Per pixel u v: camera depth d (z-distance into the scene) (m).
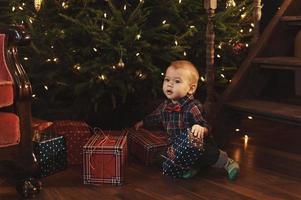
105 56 2.57
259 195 1.91
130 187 2.01
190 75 2.18
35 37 2.63
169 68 2.21
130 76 2.60
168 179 2.12
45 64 2.73
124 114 3.03
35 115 2.89
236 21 3.00
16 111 1.83
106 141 2.13
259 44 2.57
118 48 2.46
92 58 2.68
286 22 2.58
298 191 1.96
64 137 2.21
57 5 2.69
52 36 2.61
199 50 2.89
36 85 2.80
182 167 2.09
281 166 2.29
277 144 2.67
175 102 2.21
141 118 3.02
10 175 2.13
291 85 3.55
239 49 2.95
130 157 2.46
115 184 2.03
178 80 2.16
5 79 1.76
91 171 2.04
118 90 2.70
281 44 2.61
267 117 2.28
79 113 2.84
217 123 2.46
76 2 2.69
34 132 2.14
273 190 1.97
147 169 2.26
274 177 2.13
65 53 2.64
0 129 1.73
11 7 2.97
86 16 2.60
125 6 2.61
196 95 2.97
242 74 2.54
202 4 2.88
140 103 3.01
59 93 2.87
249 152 2.51
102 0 2.75
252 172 2.20
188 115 2.16
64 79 2.68
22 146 1.83
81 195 1.92
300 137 2.82
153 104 2.94
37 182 1.92
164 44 2.72
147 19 2.76
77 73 2.61
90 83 2.53
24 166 1.85
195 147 2.06
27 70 2.77
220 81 2.88
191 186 2.02
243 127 3.06
